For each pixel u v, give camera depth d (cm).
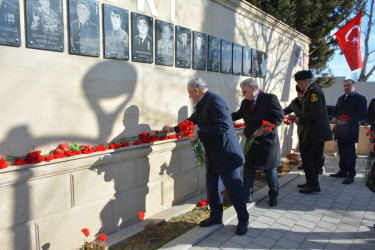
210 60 435
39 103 236
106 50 282
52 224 245
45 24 233
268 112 348
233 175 292
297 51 754
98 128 283
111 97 293
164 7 349
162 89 354
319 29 1010
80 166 258
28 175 221
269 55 623
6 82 216
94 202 279
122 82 304
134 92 319
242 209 298
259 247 275
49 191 241
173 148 365
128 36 305
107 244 276
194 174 413
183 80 387
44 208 239
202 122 290
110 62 290
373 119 491
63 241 255
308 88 416
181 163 386
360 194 431
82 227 270
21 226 226
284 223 328
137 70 320
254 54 556
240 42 513
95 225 282
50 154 245
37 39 229
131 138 315
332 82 1201
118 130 304
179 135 358
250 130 360
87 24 264
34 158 221
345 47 695
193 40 399
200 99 287
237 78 510
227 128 269
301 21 972
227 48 473
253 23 551
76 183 261
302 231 308
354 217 346
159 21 339
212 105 276
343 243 283
